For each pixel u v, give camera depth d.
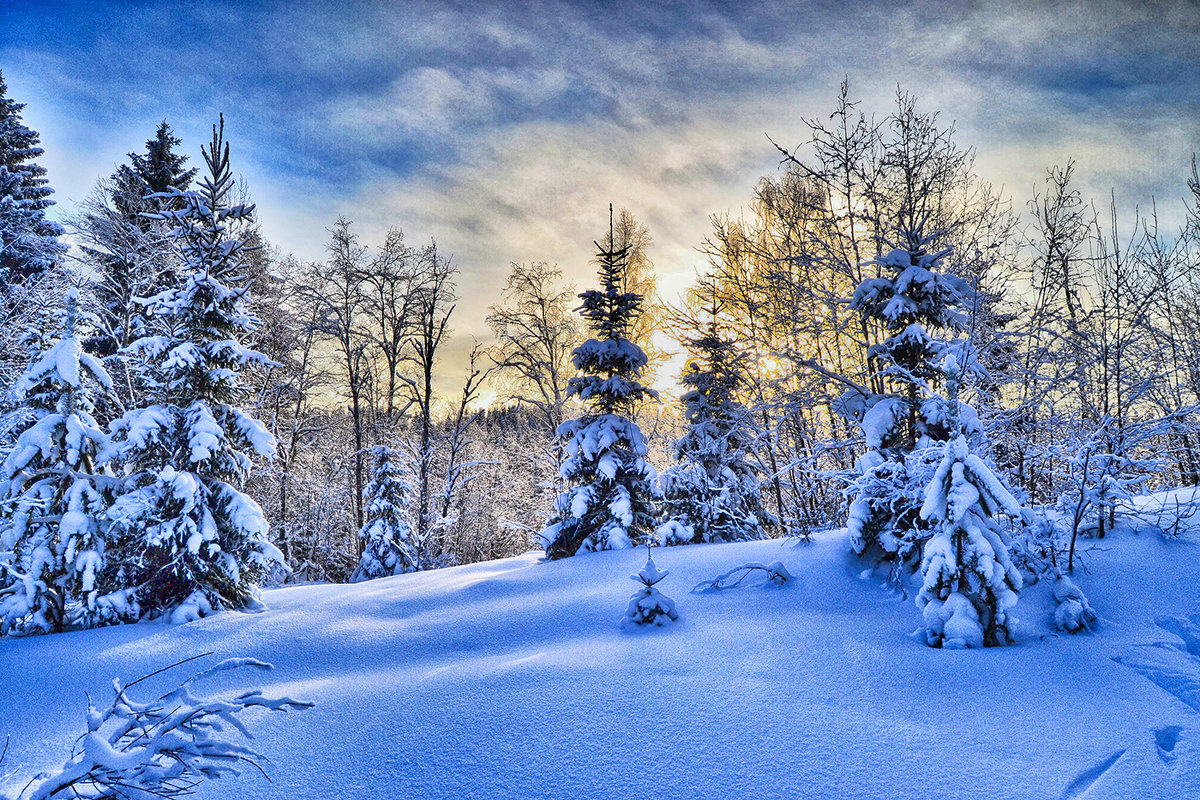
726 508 16.41
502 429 43.66
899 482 9.80
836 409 12.23
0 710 7.41
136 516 11.59
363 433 33.38
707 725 5.61
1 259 22.81
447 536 32.66
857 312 12.32
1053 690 5.97
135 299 13.27
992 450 10.34
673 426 22.42
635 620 9.10
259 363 14.42
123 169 26.31
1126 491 8.95
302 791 5.06
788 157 16.94
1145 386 9.57
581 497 16.05
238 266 14.12
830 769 4.86
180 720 4.41
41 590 10.81
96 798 4.39
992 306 12.30
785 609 9.21
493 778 5.04
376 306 30.03
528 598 11.30
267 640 9.70
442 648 9.22
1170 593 7.96
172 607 11.76
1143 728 5.22
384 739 5.83
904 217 16.09
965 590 7.39
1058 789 4.50
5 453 12.79
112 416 17.97
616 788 4.79
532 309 30.25
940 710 5.71
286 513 28.06
